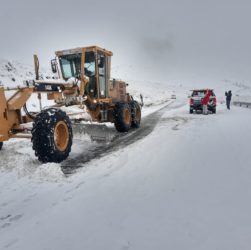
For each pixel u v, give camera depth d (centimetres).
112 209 301
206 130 844
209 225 253
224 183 360
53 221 284
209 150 554
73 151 616
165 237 237
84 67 828
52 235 255
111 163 501
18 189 388
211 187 348
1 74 3269
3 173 447
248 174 393
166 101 4075
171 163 469
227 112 1659
